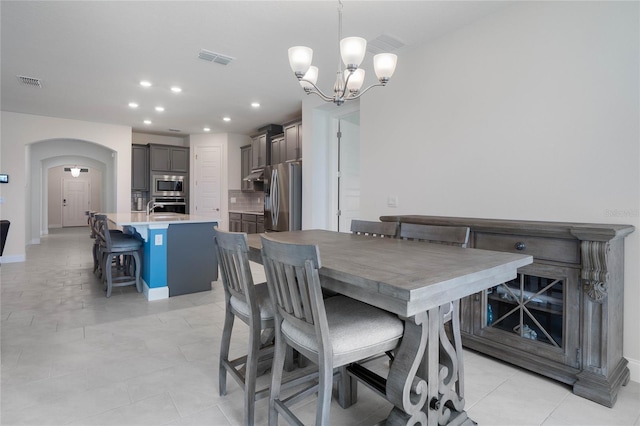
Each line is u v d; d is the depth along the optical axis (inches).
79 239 349.1
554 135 94.3
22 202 226.8
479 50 111.6
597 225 78.3
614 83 83.6
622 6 82.4
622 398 74.5
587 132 88.2
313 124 193.3
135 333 108.4
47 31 118.0
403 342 56.1
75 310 129.1
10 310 127.6
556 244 79.4
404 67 136.3
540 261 82.0
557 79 93.7
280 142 241.6
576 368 76.8
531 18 99.0
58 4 102.1
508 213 104.7
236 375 69.2
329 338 50.8
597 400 72.7
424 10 105.6
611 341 74.4
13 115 224.2
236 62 144.4
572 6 90.7
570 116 91.3
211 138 303.7
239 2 101.2
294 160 224.1
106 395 74.0
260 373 83.1
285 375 81.0
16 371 83.3
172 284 149.1
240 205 306.5
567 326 77.9
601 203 86.0
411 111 133.6
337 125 202.2
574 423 66.5
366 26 115.0
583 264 74.0
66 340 102.0
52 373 82.7
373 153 149.4
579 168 89.7
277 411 60.1
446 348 59.1
